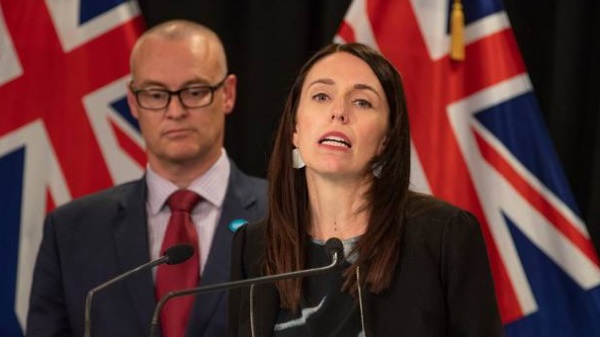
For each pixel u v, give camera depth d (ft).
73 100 29.58
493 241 29.19
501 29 29.76
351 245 18.44
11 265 29.19
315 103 18.47
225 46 32.65
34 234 29.30
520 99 29.48
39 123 29.48
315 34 32.89
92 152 29.55
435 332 17.60
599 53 31.68
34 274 25.53
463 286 17.76
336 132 18.07
